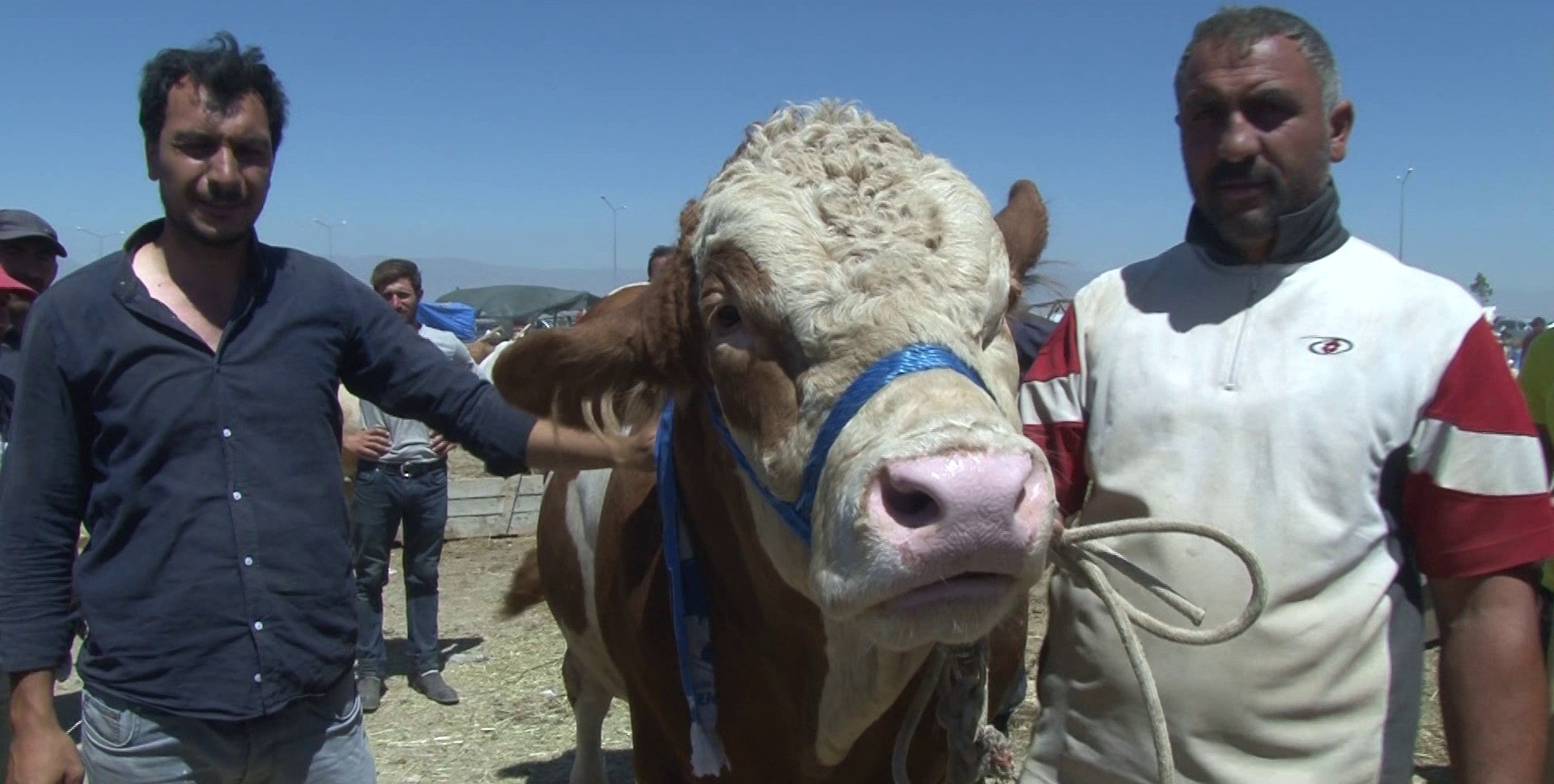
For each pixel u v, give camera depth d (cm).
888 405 199
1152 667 224
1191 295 229
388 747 568
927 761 294
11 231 524
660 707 315
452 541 1055
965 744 250
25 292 453
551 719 602
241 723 259
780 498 222
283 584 260
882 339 211
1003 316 239
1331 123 222
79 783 258
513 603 486
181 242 260
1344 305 215
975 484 179
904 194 231
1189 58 223
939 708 254
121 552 256
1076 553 214
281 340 264
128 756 256
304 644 263
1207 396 220
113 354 250
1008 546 182
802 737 275
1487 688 203
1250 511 215
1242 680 216
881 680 251
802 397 217
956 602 188
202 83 251
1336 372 211
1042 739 246
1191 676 220
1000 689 335
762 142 252
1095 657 233
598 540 360
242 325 261
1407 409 208
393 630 786
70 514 258
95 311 251
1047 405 247
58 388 252
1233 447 217
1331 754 213
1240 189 217
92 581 257
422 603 639
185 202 252
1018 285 280
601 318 279
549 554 432
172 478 253
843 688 260
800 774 283
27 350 252
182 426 252
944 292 218
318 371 270
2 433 438
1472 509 204
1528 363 365
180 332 253
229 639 255
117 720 255
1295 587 211
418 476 625
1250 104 214
